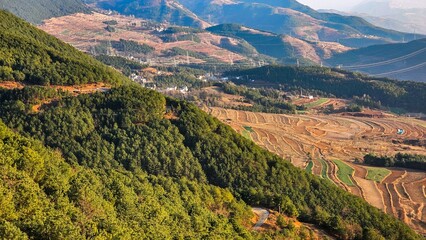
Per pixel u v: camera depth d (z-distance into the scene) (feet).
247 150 412.98
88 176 244.83
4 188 170.40
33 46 516.32
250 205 349.20
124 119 388.78
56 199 195.21
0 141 221.25
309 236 300.81
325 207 378.94
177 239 210.18
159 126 393.70
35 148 247.50
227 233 243.81
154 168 358.23
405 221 486.38
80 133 370.12
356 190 568.82
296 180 401.49
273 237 273.95
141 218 213.25
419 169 654.94
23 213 169.37
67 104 394.93
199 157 385.29
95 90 466.29
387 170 649.61
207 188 335.88
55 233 151.64
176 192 299.79
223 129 432.25
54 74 459.32
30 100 397.19
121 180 268.82
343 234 321.52
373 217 382.01
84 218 176.76
